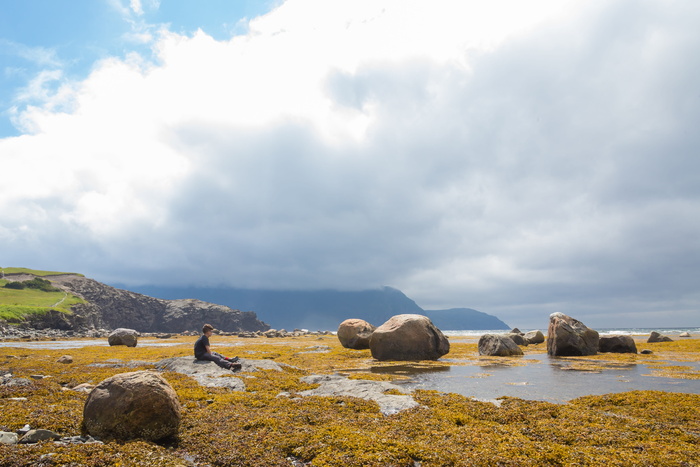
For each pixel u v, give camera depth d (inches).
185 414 515.8
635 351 1462.8
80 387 693.3
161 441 422.9
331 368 1091.9
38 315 4173.2
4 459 319.9
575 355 1405.0
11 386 631.8
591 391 709.3
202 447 407.8
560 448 387.9
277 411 539.5
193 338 3435.0
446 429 454.0
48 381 722.2
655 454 379.2
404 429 453.7
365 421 484.7
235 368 876.6
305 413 522.6
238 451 393.4
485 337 1523.1
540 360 1262.3
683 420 510.3
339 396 630.5
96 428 409.4
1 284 5521.7
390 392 651.5
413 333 1301.7
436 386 765.3
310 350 1694.1
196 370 841.5
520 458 363.3
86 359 1222.9
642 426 473.4
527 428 464.8
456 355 1466.5
